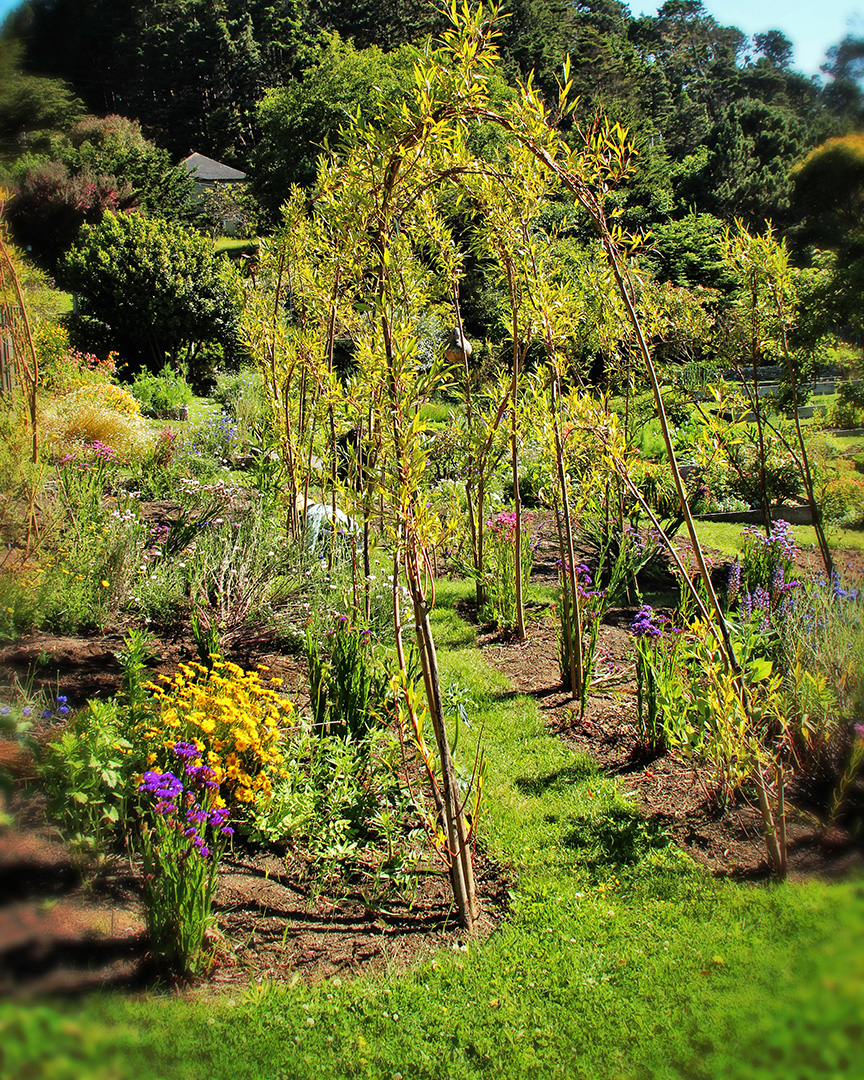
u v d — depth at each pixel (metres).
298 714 4.43
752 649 4.56
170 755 3.52
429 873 3.46
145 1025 2.41
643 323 6.36
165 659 5.19
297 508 7.16
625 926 3.04
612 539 7.55
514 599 6.53
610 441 4.16
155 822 2.96
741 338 6.18
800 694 3.93
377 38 50.38
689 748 3.91
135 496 8.39
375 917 3.16
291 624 5.72
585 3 62.03
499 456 7.09
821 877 3.21
